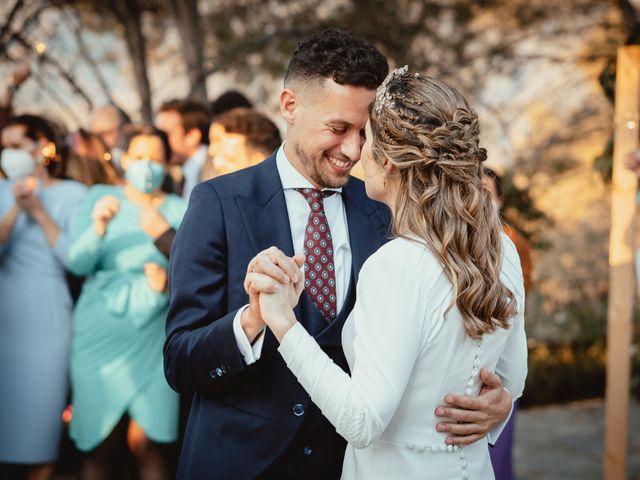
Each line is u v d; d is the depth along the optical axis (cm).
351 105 174
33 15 471
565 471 462
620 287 314
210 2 550
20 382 305
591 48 628
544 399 686
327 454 179
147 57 569
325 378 149
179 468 184
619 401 316
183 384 172
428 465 155
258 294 157
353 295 183
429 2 559
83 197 325
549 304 795
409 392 154
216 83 588
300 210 188
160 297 301
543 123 695
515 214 556
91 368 299
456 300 149
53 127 326
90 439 298
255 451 173
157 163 301
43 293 310
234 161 301
